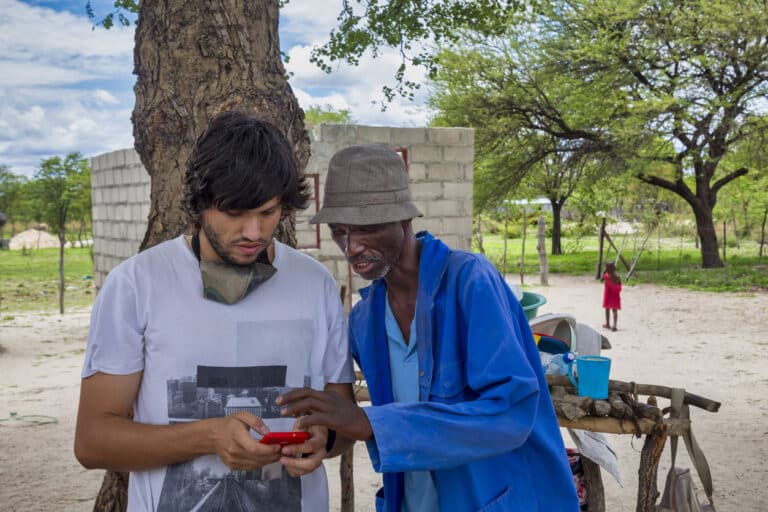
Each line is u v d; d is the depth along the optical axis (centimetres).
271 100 304
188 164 150
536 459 187
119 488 303
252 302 164
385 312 199
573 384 350
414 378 193
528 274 2281
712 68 1975
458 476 181
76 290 1984
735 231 3506
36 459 597
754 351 1022
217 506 160
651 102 1945
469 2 637
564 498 187
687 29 2014
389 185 178
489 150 2278
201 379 160
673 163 2244
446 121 2264
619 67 2058
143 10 303
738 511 467
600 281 2053
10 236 5647
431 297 182
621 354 1020
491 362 168
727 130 2053
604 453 343
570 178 2333
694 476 529
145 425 153
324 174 1166
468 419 161
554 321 390
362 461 579
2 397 812
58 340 1188
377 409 161
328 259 1165
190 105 296
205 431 150
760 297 1630
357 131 1184
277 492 165
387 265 183
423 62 627
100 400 156
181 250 166
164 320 159
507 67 2169
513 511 180
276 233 313
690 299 1622
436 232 1273
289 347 166
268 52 311
